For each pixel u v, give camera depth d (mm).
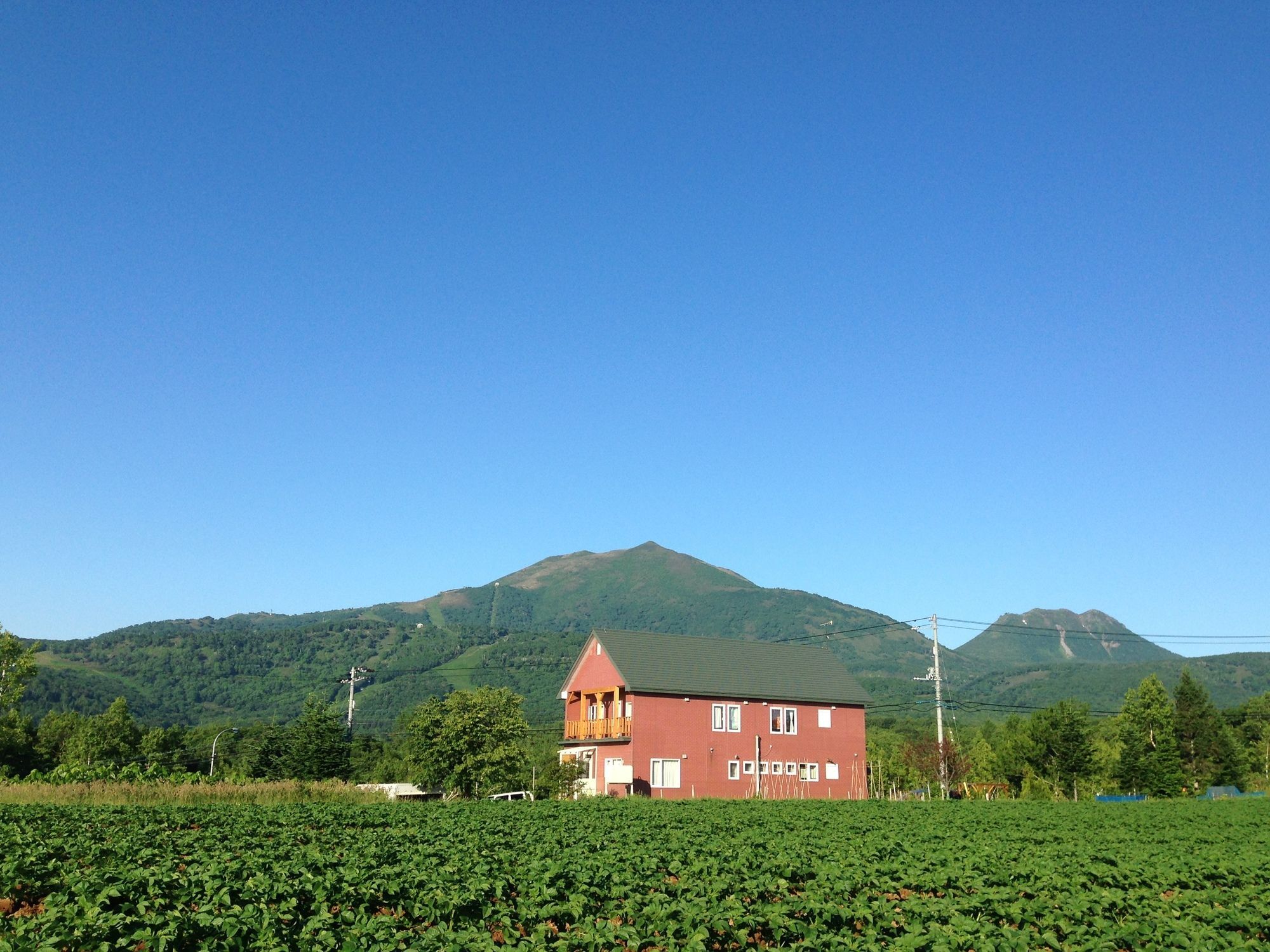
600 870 19047
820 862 21344
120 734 97812
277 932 14367
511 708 55781
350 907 16625
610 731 55719
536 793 53500
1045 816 39469
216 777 51031
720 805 43531
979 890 18469
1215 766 92875
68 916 14070
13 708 63656
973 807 46125
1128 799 69062
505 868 19812
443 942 13867
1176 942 14570
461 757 53188
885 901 16891
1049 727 80812
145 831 26688
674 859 21453
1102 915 16906
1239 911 16859
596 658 58406
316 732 76875
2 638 62750
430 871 18609
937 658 62969
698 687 56031
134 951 13766
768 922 15266
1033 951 14781
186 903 16516
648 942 14320
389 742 99812
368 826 31141
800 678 60656
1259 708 125375
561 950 13695
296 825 29875
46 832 26047
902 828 32625
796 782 58062
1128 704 93812
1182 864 22672
